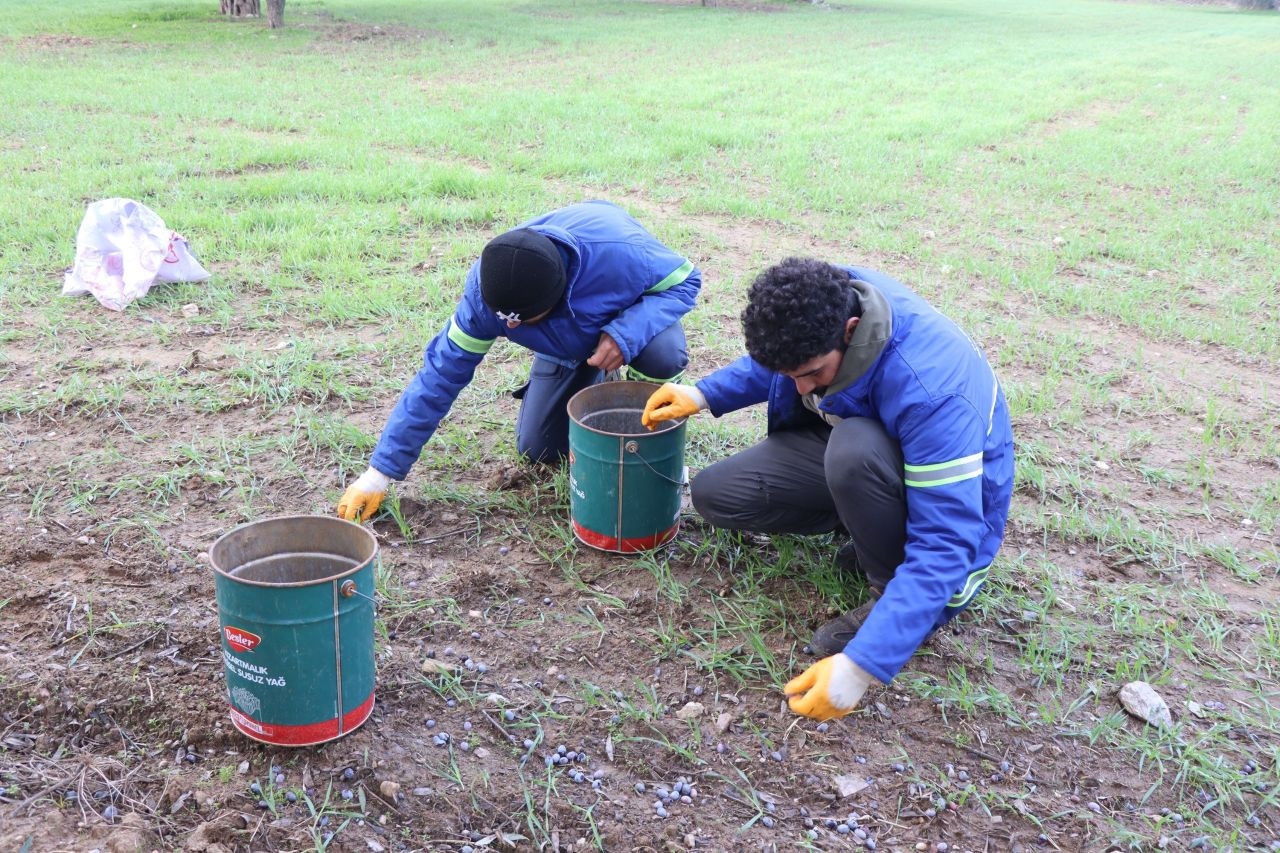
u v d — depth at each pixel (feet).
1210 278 23.25
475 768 8.93
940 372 9.20
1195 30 88.58
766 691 10.11
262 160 29.58
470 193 27.04
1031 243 25.22
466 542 12.19
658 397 11.53
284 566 9.13
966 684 10.12
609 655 10.48
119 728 9.02
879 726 9.73
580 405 11.95
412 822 8.36
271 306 18.93
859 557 10.42
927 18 89.86
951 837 8.63
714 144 34.76
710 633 10.84
